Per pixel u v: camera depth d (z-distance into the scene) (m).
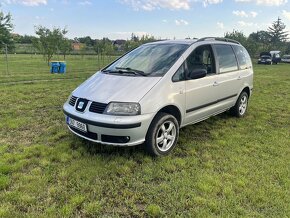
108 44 36.97
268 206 3.00
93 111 3.88
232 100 6.06
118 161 3.98
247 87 6.58
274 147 4.70
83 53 42.44
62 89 10.17
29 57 40.94
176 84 4.31
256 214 2.84
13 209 2.87
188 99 4.56
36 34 26.67
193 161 4.08
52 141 4.76
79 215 2.82
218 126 5.84
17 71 18.41
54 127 5.45
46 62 29.84
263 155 4.34
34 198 3.05
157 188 3.32
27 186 3.28
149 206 2.96
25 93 9.18
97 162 3.92
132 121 3.71
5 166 3.74
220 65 5.47
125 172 3.70
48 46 26.42
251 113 7.05
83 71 19.36
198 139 5.04
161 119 4.07
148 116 3.85
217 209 2.91
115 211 2.91
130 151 4.33
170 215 2.84
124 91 3.94
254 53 44.09
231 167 3.89
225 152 4.45
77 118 4.00
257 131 5.59
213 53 5.33
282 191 3.27
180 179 3.54
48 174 3.58
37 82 12.34
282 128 5.82
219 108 5.58
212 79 5.12
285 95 9.97
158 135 4.16
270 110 7.48
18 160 4.00
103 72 4.85
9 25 26.02
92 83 4.43
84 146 4.50
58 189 3.24
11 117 6.18
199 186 3.34
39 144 4.61
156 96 3.98
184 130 5.52
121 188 3.34
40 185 3.31
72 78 14.53
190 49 4.79
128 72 4.45
